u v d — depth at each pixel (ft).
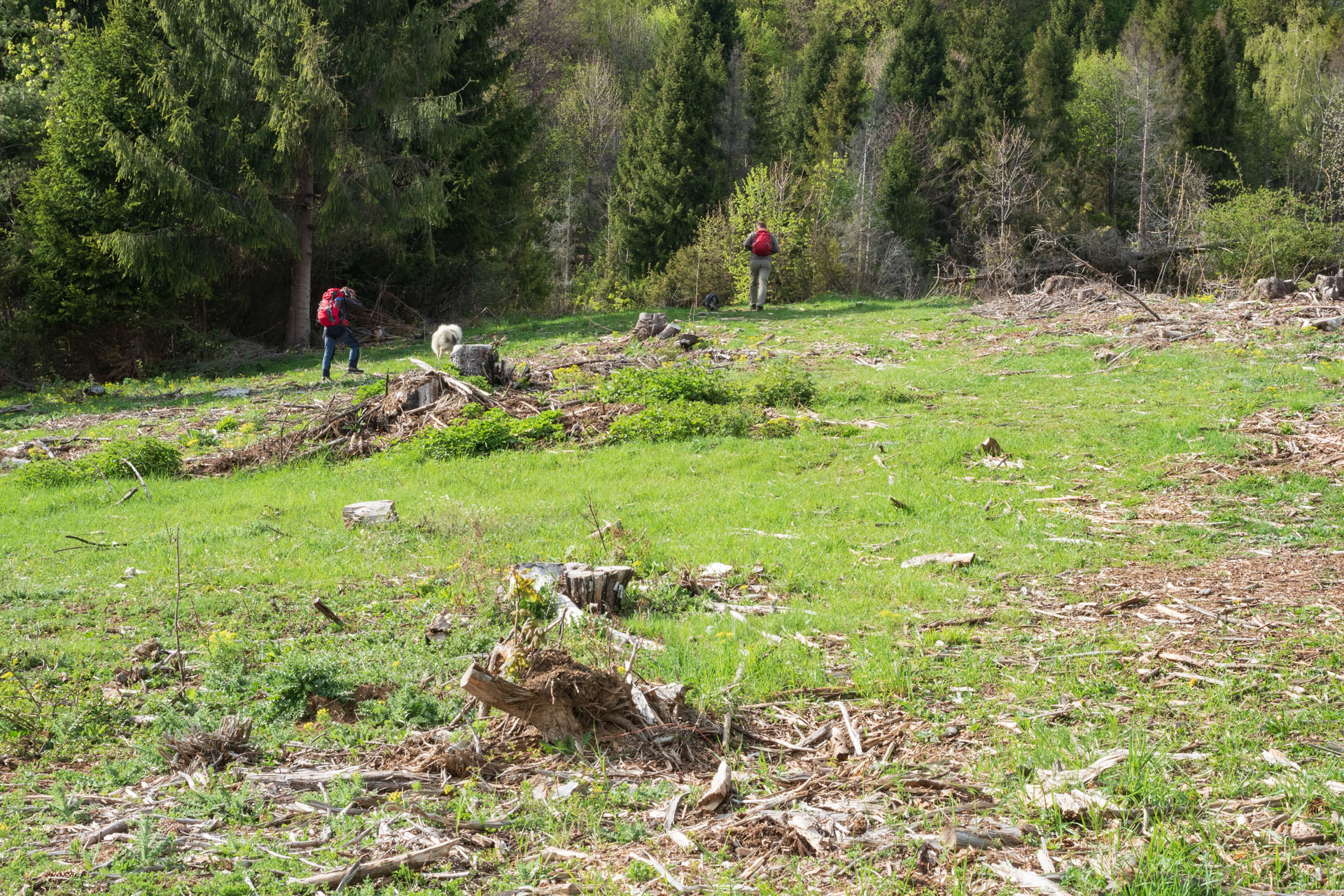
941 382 52.90
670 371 51.98
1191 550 25.98
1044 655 19.10
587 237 188.65
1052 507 30.96
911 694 17.33
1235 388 46.26
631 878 11.93
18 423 61.26
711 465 39.50
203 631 23.24
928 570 25.39
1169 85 169.58
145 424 57.62
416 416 49.80
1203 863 11.25
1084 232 141.59
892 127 169.68
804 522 30.86
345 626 23.07
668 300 112.98
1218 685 16.96
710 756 15.53
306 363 82.28
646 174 151.33
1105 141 171.73
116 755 16.65
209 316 101.19
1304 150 168.04
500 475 40.65
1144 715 15.89
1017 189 151.02
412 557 29.07
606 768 15.16
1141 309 70.64
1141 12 202.39
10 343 84.74
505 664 16.70
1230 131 168.25
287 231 89.30
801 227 116.57
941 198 168.55
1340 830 11.85
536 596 22.53
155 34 88.94
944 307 90.12
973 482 34.42
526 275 127.85
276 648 20.95
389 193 92.89
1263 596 21.83
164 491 41.70
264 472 45.03
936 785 13.83
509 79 131.85
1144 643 19.31
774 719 16.84
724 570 25.79
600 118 183.62
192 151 84.53
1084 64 184.96
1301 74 192.54
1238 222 90.27
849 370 58.49
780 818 13.12
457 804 14.10
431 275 111.34
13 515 38.88
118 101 85.10
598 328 84.58
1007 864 11.65
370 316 105.40
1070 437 39.55
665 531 30.50
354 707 18.15
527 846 12.91
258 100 88.12
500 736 16.29
